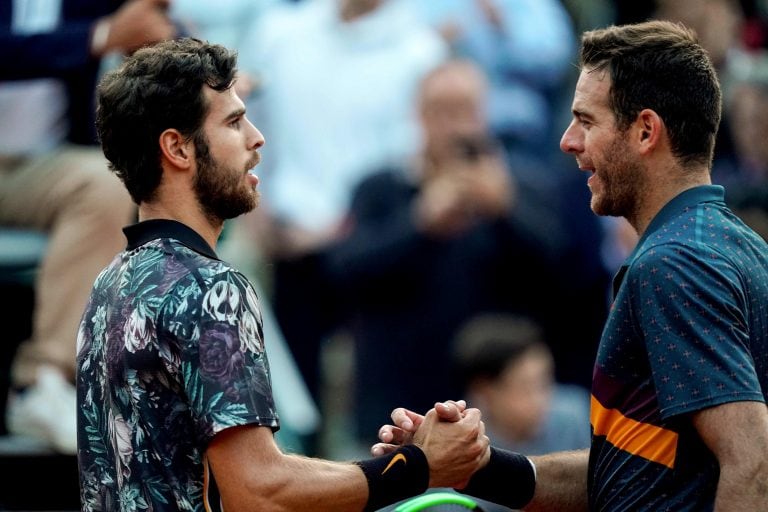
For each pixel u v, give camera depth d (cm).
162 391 1109
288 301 2439
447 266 2338
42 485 1805
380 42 2498
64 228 1803
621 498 1155
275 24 2525
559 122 2648
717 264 1108
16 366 1811
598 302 2458
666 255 1116
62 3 1789
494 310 2359
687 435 1117
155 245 1145
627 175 1180
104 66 1800
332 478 1128
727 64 2695
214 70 1165
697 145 1170
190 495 1104
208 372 1092
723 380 1079
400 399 2331
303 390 2425
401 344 2334
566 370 2423
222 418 1084
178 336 1099
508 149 2555
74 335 1783
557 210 2425
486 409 2134
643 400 1145
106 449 1150
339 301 2420
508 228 2364
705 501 1113
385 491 1159
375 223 2364
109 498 1145
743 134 2652
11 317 1875
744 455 1065
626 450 1156
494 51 2623
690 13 2695
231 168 1165
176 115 1149
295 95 2491
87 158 1842
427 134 2358
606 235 2555
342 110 2484
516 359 2112
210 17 2486
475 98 2350
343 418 2416
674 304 1100
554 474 1306
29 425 1773
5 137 1858
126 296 1134
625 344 1148
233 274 1127
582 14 2764
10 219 1844
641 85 1168
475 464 1231
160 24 1747
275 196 2470
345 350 2430
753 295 1126
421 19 2603
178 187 1159
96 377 1159
